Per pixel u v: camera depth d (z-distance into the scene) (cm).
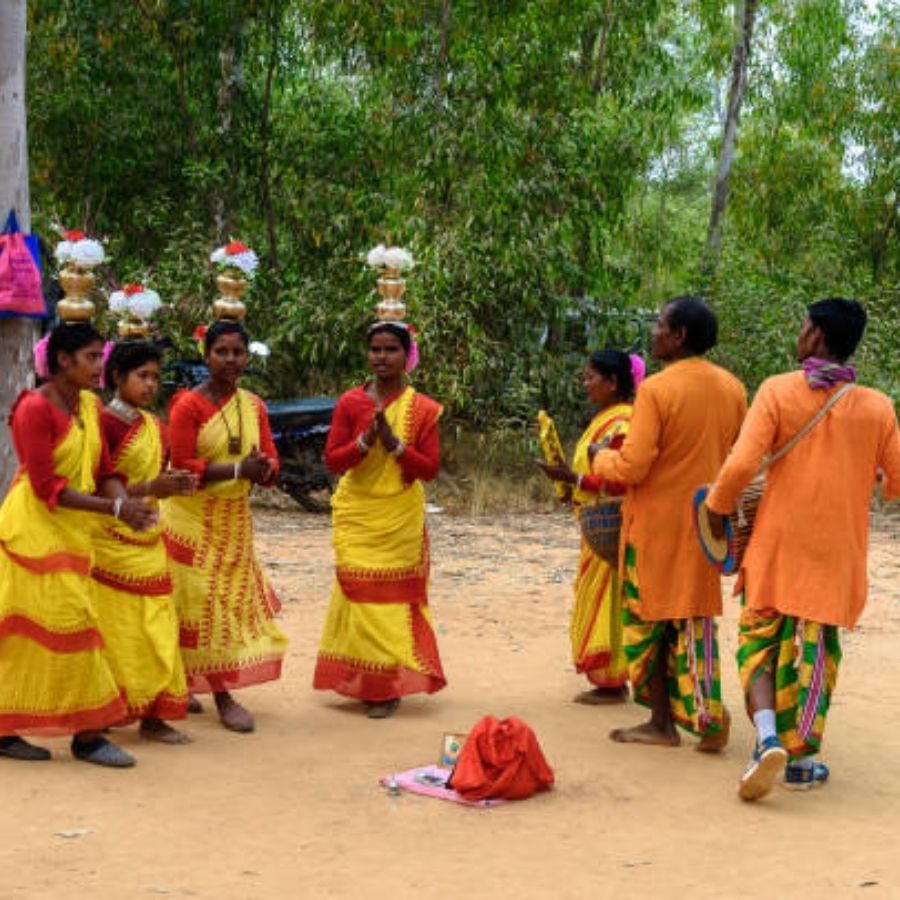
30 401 516
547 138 1462
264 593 628
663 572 570
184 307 1412
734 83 1731
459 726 622
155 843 455
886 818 507
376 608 633
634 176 1678
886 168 1830
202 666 600
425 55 1459
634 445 564
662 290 2072
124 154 1559
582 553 667
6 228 862
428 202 1465
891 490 536
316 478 1302
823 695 520
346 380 1529
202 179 1494
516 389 1480
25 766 534
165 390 1353
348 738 598
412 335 646
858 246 1873
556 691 693
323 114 1584
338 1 1420
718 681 576
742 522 538
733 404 580
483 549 1145
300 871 434
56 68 1486
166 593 574
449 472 1512
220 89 1534
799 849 468
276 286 1562
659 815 502
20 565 525
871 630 873
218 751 571
